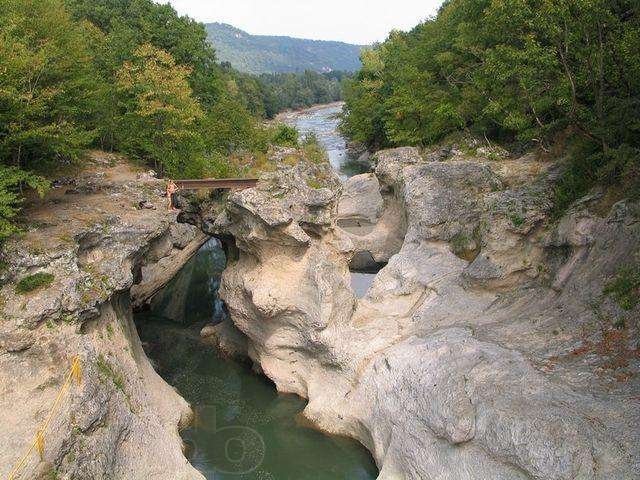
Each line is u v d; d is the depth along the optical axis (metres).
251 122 53.72
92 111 34.19
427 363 21.44
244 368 29.73
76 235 21.52
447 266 29.41
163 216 26.23
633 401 16.19
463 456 17.61
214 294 40.09
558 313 21.84
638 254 20.17
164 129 38.22
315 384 25.72
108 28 54.38
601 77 23.41
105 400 17.98
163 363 30.00
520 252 25.91
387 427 21.08
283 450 23.20
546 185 27.70
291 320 26.55
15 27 23.77
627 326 19.03
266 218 25.64
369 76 85.44
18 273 19.28
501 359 19.94
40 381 17.41
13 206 25.11
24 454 15.20
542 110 34.91
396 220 41.09
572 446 15.34
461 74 52.66
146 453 19.23
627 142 24.55
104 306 21.97
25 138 22.95
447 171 34.19
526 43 25.75
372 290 30.02
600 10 22.16
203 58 55.25
